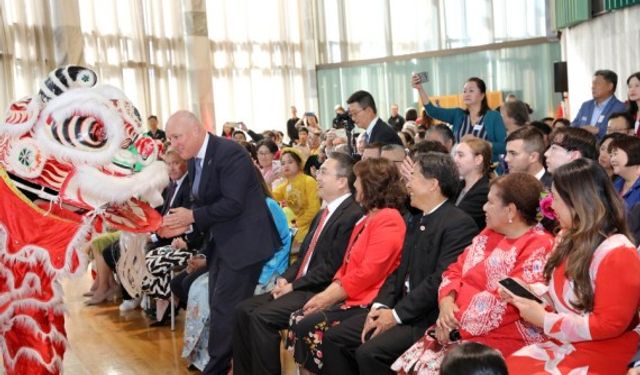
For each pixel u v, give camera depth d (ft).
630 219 9.62
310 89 51.85
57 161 9.37
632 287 7.25
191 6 45.65
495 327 8.64
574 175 7.64
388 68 48.16
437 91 46.11
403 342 9.87
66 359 15.28
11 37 38.83
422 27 49.37
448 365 5.55
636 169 10.87
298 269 12.91
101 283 20.27
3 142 9.36
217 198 12.74
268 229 13.01
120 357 15.28
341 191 12.38
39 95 9.61
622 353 7.57
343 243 11.94
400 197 11.28
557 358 7.70
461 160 12.06
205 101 46.34
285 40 51.65
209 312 14.11
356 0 51.31
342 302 11.37
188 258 17.10
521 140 11.96
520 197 8.74
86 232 9.45
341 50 51.65
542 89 42.11
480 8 46.42
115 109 9.65
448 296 9.28
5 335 9.37
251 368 12.37
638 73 16.72
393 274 10.82
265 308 12.00
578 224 7.64
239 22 50.16
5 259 9.18
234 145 12.72
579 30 30.58
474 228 10.21
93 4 42.70
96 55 42.86
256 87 50.93
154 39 45.60
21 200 9.26
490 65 43.75
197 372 14.14
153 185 9.72
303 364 11.09
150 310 18.69
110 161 9.51
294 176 18.22
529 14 44.24
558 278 7.91
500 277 8.73
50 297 9.27
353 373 10.70
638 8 25.25
